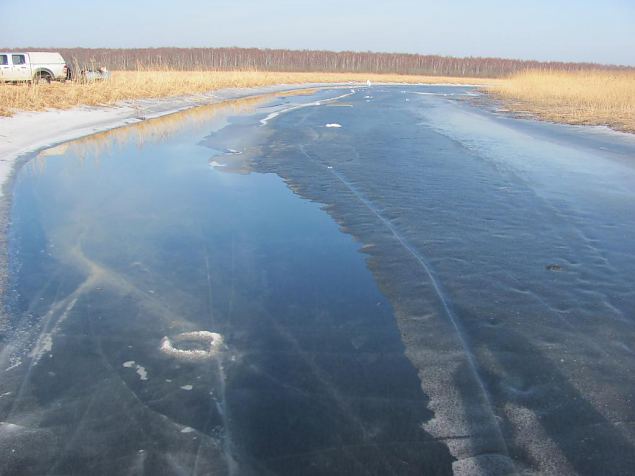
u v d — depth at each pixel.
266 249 5.71
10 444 2.78
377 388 3.29
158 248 5.70
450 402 3.14
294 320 4.17
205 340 3.86
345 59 85.12
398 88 45.69
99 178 8.73
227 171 9.52
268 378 3.40
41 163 9.80
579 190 8.41
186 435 2.86
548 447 2.76
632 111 19.83
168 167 9.77
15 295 4.50
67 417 3.00
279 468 2.63
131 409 3.08
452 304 4.41
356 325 4.09
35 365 3.52
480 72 85.81
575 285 4.79
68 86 20.86
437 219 6.77
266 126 16.02
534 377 3.39
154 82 26.73
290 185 8.55
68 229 6.20
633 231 6.38
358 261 5.38
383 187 8.43
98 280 4.86
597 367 3.49
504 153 11.82
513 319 4.14
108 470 2.61
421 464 2.65
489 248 5.72
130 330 3.99
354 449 2.76
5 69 21.94
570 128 16.50
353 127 16.23
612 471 2.60
